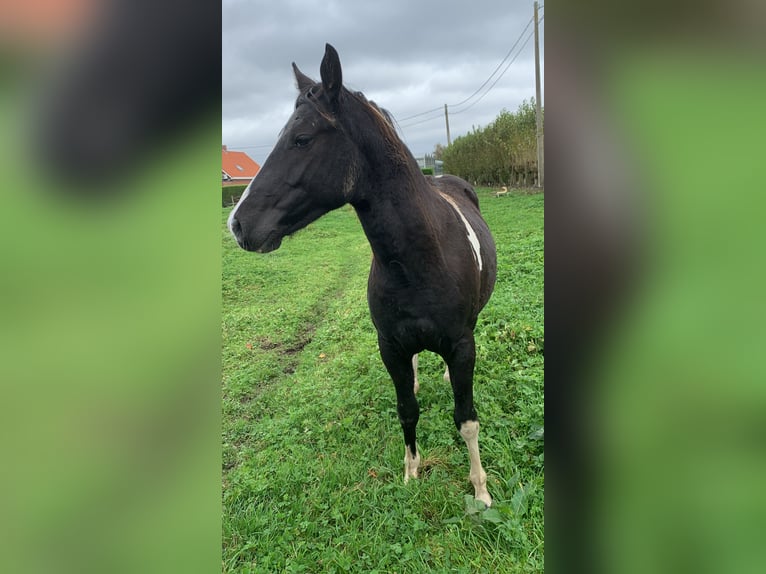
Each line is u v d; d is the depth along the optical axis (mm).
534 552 1928
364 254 10688
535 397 2930
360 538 2193
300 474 2707
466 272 2236
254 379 4410
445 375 3520
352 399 3465
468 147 25141
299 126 1855
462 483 2467
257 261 10562
